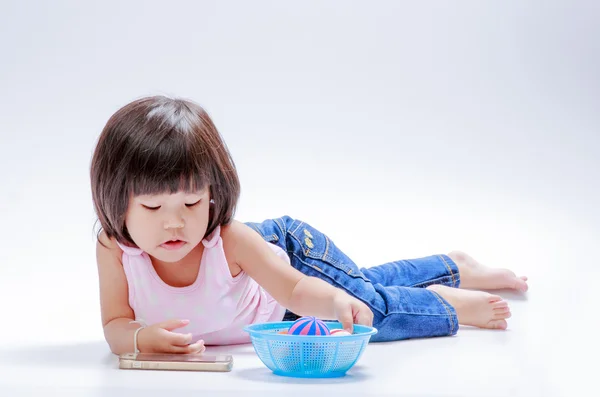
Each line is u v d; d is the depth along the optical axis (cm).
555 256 375
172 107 217
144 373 199
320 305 223
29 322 282
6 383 188
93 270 362
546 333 254
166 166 206
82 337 257
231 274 234
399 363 211
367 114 559
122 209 213
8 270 360
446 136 545
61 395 176
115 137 212
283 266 232
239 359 220
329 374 193
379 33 579
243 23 573
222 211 227
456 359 217
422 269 296
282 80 570
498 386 185
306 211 443
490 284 312
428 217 441
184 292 230
